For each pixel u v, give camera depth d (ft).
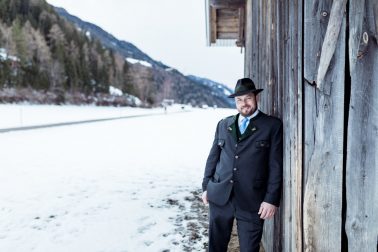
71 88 239.09
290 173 6.11
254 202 6.55
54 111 134.41
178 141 42.19
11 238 10.76
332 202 4.74
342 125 4.58
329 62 4.67
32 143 37.81
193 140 43.80
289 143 6.11
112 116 116.37
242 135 6.57
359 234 4.40
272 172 6.38
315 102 4.96
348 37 4.45
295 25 5.74
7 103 166.20
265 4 9.05
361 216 4.37
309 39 5.02
